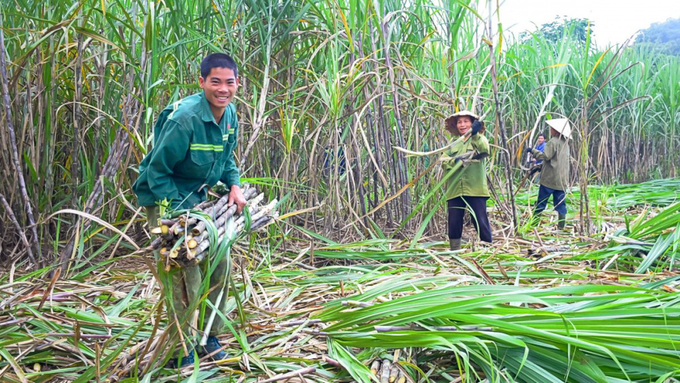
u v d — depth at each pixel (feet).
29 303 10.95
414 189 19.17
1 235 15.37
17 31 14.42
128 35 15.06
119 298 11.67
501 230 20.06
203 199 8.71
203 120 7.93
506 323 7.98
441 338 7.94
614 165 33.71
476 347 8.21
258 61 17.06
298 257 14.85
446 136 19.92
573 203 26.30
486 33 17.97
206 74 7.89
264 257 13.99
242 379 8.13
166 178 7.98
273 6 16.26
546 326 8.21
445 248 17.52
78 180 16.65
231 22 16.03
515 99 28.25
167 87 14.61
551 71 24.73
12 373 8.34
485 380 7.77
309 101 17.69
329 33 16.52
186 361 8.63
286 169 15.71
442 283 12.32
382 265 14.38
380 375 8.18
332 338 9.35
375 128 17.92
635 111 34.35
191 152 7.98
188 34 15.48
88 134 16.26
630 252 14.79
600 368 7.63
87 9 14.52
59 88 16.16
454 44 19.01
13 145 13.48
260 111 14.73
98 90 15.30
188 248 6.90
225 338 9.74
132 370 8.24
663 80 37.60
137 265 14.97
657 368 7.32
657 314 8.34
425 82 17.52
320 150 17.12
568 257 14.94
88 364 8.48
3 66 12.96
